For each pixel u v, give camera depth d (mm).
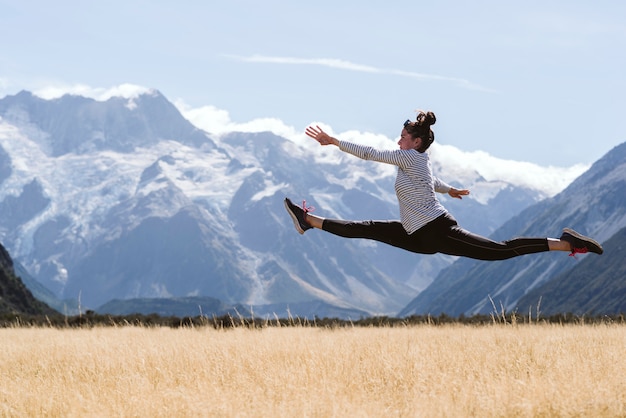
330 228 9805
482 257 9477
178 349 15977
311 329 24328
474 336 18781
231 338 18922
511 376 11211
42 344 19266
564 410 9016
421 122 9805
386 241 9844
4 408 9789
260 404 9641
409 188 9617
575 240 9250
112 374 13133
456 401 9680
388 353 13977
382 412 9227
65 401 10164
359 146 9648
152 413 9422
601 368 11758
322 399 9656
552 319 30312
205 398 9828
